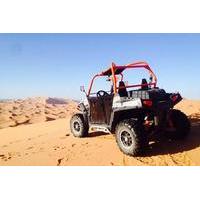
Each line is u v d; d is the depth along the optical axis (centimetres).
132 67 540
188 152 459
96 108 588
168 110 489
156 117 479
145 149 452
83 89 622
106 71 558
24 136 896
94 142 582
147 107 465
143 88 539
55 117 1984
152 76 547
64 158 503
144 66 547
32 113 2170
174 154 458
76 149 549
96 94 589
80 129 634
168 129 512
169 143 511
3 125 1633
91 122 604
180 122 509
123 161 450
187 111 785
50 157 520
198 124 611
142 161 442
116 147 521
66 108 2675
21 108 2706
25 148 638
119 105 507
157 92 498
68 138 656
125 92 533
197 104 861
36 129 1009
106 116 566
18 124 1664
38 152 571
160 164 425
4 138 936
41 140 712
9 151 634
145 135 451
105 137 613
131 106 482
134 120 464
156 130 493
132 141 450
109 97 552
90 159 480
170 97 501
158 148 492
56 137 706
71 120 657
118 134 471
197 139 511
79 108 636
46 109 2594
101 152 507
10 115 1989
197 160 427
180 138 515
